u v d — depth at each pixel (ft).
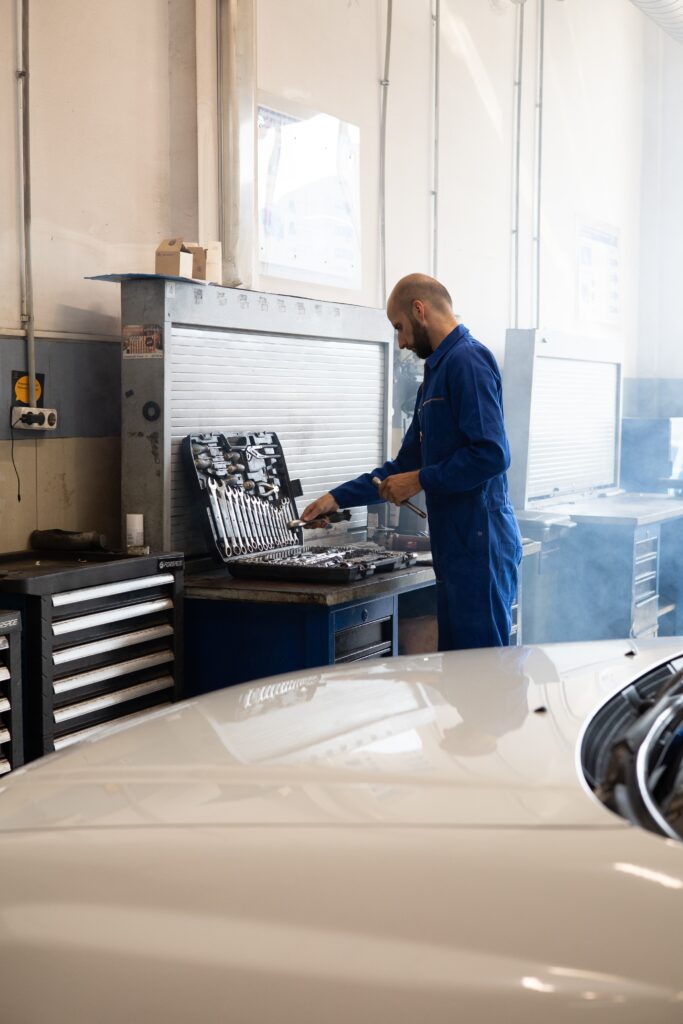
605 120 23.53
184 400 11.16
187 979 3.15
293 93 14.23
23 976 3.35
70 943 3.32
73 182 11.03
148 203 11.91
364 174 15.80
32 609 8.86
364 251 15.90
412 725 4.33
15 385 10.43
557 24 21.29
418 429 11.82
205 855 3.42
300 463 13.33
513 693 4.77
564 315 22.20
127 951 3.25
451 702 4.64
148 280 10.66
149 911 3.30
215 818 3.61
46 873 3.52
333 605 10.46
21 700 8.54
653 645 5.86
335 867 3.27
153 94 11.88
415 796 3.60
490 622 10.87
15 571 9.12
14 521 10.49
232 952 3.14
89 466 11.30
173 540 11.09
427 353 11.44
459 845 3.27
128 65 11.57
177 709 5.06
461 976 2.95
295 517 12.50
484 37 18.83
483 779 3.69
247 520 11.64
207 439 11.34
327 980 3.03
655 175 25.34
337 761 3.98
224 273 12.78
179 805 3.76
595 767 3.93
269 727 4.50
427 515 11.05
